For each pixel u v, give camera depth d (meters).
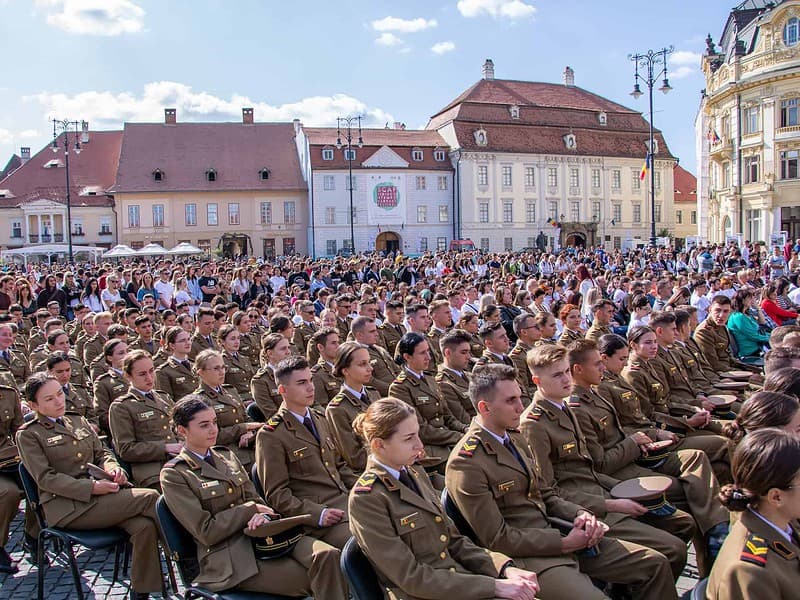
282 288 19.08
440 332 10.71
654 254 31.06
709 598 3.38
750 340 10.80
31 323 14.23
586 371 6.09
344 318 12.85
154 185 62.62
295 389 5.58
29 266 38.28
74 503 5.62
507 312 13.43
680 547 4.86
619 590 4.98
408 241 62.81
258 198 64.31
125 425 6.85
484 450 4.73
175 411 5.20
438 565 4.16
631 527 4.99
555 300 15.26
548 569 4.41
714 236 52.91
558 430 5.50
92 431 6.54
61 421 6.23
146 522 5.53
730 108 48.69
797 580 3.18
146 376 7.13
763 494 3.24
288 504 5.30
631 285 15.59
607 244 67.56
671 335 7.91
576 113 68.12
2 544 6.24
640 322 11.68
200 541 4.86
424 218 63.22
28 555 6.58
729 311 9.88
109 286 18.20
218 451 5.97
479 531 4.56
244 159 65.62
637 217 68.94
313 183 60.72
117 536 5.53
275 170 65.38
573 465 5.54
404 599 4.01
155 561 5.52
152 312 14.99
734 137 48.41
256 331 12.66
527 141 64.75
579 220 66.62
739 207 48.22
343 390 6.61
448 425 7.50
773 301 12.65
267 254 64.50
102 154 68.81
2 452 6.79
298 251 64.88
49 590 5.80
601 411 6.09
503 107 65.62
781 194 45.00
